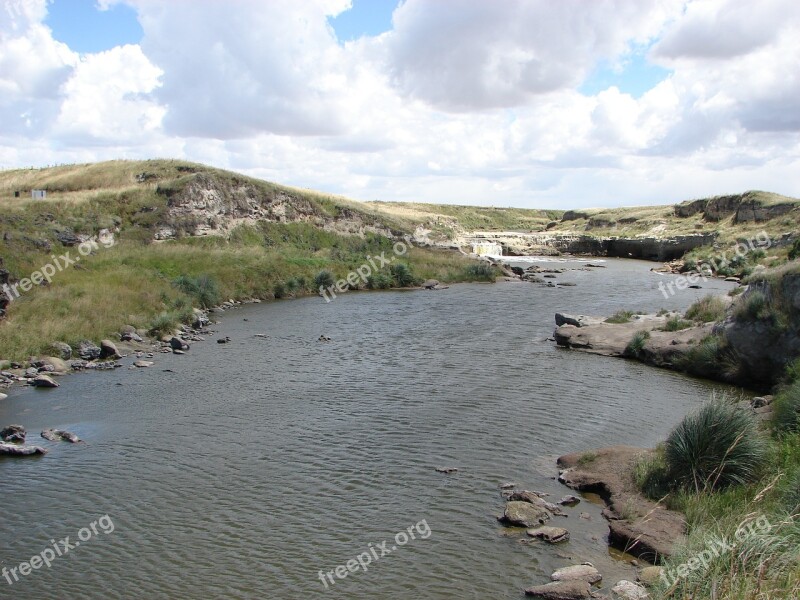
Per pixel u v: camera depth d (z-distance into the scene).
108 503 15.71
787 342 24.41
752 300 25.88
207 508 15.35
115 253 54.47
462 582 11.95
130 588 12.08
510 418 21.78
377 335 38.44
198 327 41.25
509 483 16.38
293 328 41.22
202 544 13.66
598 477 16.08
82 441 20.11
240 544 13.62
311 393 25.30
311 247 76.31
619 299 53.09
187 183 71.31
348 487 16.38
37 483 16.95
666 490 14.70
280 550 13.35
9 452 18.89
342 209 86.88
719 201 106.00
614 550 12.98
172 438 20.30
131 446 19.61
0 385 26.45
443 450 18.84
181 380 27.64
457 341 36.28
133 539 13.93
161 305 42.28
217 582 12.20
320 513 14.98
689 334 30.78
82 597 11.83
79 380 27.73
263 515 14.93
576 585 11.36
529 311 47.59
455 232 110.12
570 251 107.69
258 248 68.50
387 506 15.26
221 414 22.72
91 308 37.75
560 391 25.22
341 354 32.88
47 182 77.25
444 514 14.78
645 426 20.77
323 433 20.53
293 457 18.52
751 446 14.55
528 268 81.94
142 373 28.98
